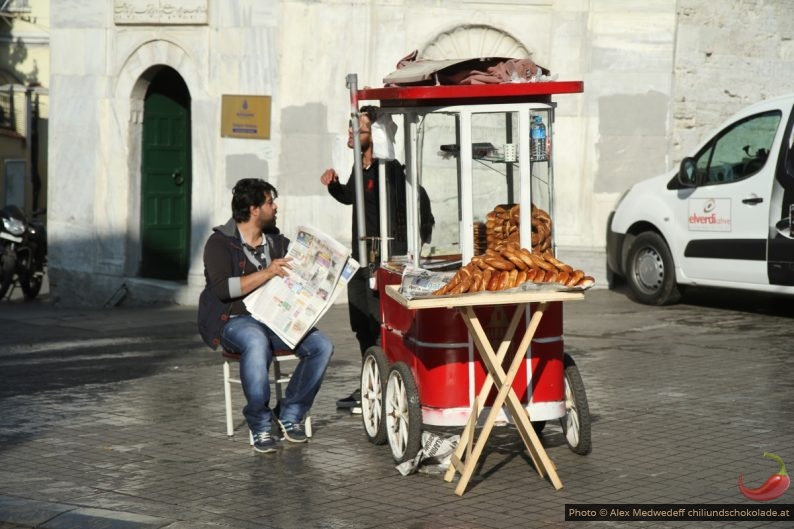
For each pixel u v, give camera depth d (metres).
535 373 9.20
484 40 20.02
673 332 15.66
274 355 10.30
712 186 16.83
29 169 47.06
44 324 19.23
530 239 9.23
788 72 21.92
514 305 9.09
